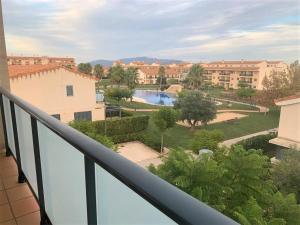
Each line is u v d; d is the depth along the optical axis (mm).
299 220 2816
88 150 735
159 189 488
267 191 3094
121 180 584
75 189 1101
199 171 2994
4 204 1938
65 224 1312
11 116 2277
